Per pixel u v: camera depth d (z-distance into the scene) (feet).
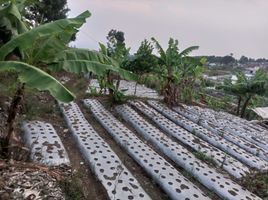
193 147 19.39
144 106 30.89
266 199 13.64
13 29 13.96
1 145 13.08
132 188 12.18
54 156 14.05
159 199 12.52
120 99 30.35
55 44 13.32
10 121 12.92
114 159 15.12
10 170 11.28
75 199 10.90
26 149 13.78
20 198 9.70
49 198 10.22
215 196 13.38
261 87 41.04
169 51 34.55
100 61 15.15
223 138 23.57
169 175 14.06
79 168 14.05
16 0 15.40
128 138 19.21
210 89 63.41
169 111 30.55
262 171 17.20
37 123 19.01
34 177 11.22
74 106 26.71
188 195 12.32
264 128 33.78
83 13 13.55
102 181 12.50
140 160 15.67
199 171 15.19
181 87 38.75
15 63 10.77
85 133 18.79
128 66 34.19
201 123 27.40
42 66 13.20
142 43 34.27
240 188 14.05
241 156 19.04
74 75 51.29
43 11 55.31
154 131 21.70
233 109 48.83
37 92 27.81
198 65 37.83
